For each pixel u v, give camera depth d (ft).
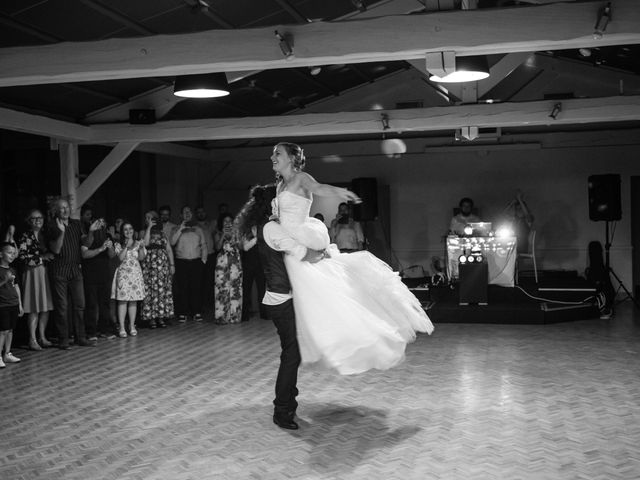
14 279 25.12
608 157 40.01
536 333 28.78
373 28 18.06
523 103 30.12
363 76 39.19
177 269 33.83
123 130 30.73
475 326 30.81
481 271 32.27
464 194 42.04
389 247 42.65
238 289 32.81
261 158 43.42
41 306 27.20
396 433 16.05
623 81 37.45
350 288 16.51
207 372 22.82
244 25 25.85
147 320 31.99
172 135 30.96
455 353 24.93
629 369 21.94
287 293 16.53
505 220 39.68
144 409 18.60
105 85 27.94
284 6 25.40
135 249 29.99
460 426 16.43
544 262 40.98
